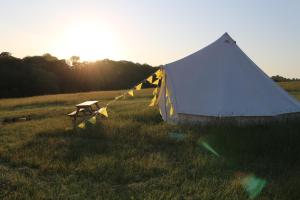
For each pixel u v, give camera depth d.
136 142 8.62
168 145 8.34
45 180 6.25
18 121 14.01
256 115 9.78
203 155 7.27
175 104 10.77
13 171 6.69
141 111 13.73
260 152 7.31
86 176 6.39
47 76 57.16
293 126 8.98
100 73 63.81
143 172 6.41
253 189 5.46
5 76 53.56
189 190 5.49
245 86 10.59
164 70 11.73
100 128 10.30
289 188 5.43
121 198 5.32
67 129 10.48
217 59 11.34
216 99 10.32
